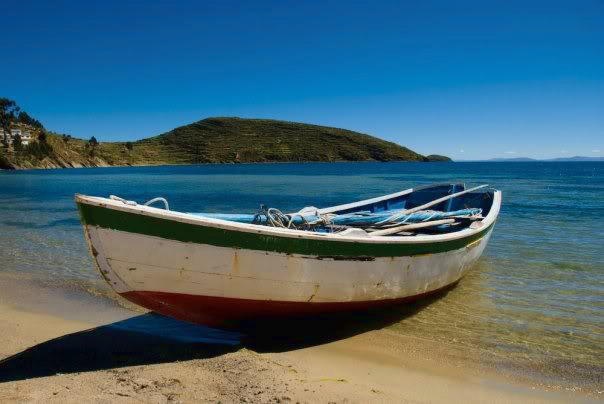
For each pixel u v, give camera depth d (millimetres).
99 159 173125
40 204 25906
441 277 7191
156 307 5309
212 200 29656
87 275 9047
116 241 4680
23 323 6211
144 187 45500
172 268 4883
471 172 90500
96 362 4898
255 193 36000
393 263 6082
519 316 6762
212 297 5180
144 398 3959
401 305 6969
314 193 35562
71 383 4301
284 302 5477
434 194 11984
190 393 4082
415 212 8742
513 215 19000
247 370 4684
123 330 5996
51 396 3980
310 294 5543
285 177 67875
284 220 6863
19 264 10055
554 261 10242
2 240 13289
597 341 5832
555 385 4641
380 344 5699
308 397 4094
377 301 6254
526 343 5762
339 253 5500
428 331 6164
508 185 44156
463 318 6672
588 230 14781
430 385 4578
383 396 4238
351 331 6168
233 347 5488
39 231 15102
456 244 7219
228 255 4957
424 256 6539
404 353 5418
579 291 8008
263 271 5148
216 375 4531
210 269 4969
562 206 22688
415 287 6672
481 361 5211
